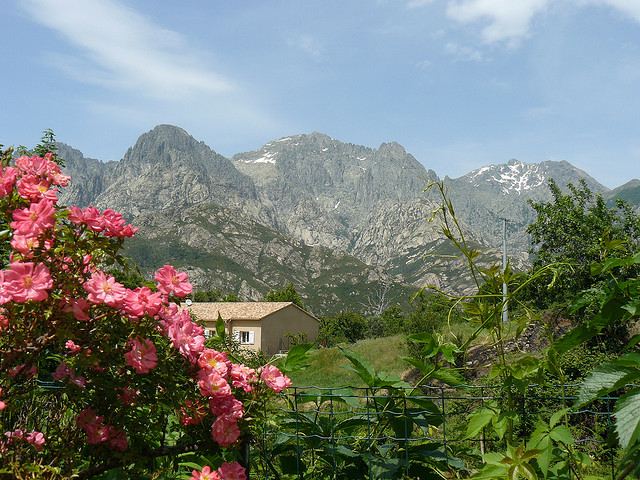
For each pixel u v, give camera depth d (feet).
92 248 8.37
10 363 8.01
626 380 6.45
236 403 9.11
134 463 9.08
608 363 6.66
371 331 242.78
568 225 81.30
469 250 9.55
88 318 8.05
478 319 9.65
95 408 8.75
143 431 8.81
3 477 7.84
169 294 8.97
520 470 7.65
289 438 10.25
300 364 10.53
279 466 10.27
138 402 8.80
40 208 8.18
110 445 8.89
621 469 6.32
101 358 8.26
